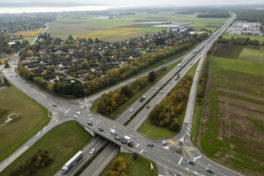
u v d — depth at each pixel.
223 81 196.38
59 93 168.25
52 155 103.25
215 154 100.75
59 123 128.88
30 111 144.62
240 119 132.38
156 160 96.31
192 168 91.62
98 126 122.94
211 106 149.88
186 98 161.50
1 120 133.38
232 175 88.06
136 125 128.38
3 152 105.69
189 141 111.19
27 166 92.81
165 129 123.19
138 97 166.75
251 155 100.00
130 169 92.56
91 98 163.25
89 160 101.00
